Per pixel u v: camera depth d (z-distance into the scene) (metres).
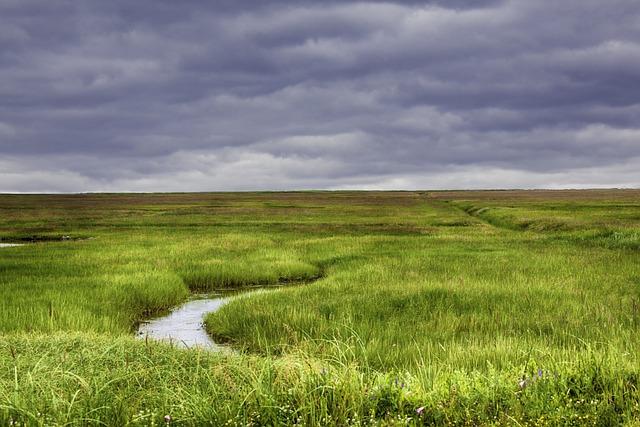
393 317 13.05
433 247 29.69
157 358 7.98
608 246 28.58
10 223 54.31
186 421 5.91
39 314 13.22
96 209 81.25
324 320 12.64
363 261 24.34
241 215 65.12
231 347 11.93
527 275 19.36
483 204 86.50
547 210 63.38
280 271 22.97
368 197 142.00
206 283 21.33
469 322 12.35
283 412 6.03
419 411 5.91
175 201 116.06
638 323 11.77
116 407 6.09
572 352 8.65
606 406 6.07
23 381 6.63
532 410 6.11
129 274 20.41
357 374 6.90
